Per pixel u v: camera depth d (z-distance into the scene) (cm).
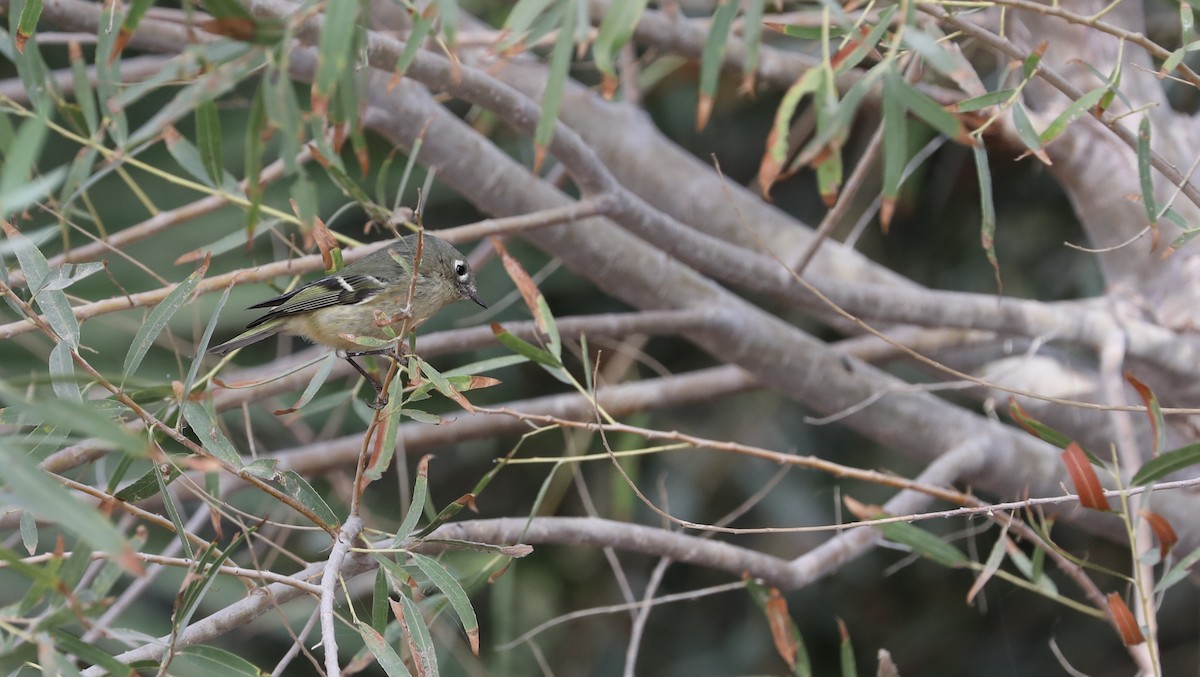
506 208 1026
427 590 830
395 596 884
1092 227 1015
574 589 1548
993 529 1491
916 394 1087
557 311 1573
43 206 730
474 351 1505
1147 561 668
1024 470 1043
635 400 1071
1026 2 589
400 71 532
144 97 1448
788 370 1052
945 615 1561
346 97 549
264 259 1330
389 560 605
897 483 735
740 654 1527
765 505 1498
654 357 1616
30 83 683
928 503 980
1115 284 1026
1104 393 1069
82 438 671
